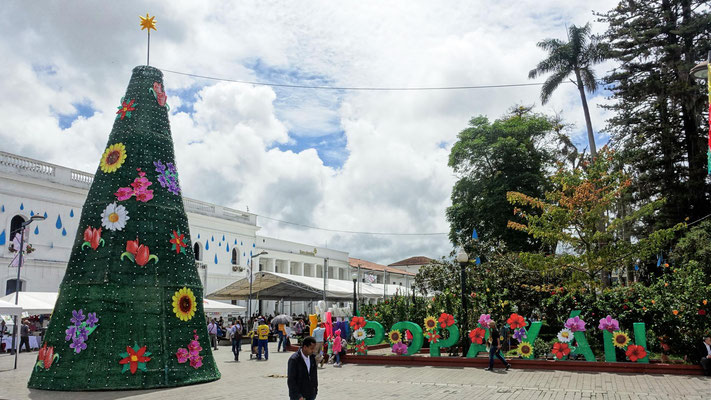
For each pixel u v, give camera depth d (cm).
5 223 2770
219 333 3128
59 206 3067
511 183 3747
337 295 3628
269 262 5100
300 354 707
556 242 2366
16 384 1376
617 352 1606
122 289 1308
